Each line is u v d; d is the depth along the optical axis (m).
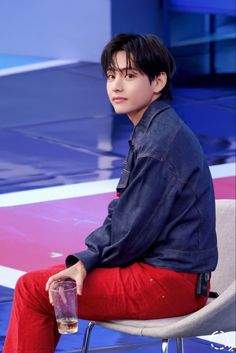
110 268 6.36
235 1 21.44
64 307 5.98
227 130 17.00
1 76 21.48
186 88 20.53
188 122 17.58
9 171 14.41
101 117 18.02
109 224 6.39
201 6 22.25
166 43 23.14
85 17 22.70
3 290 9.70
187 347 8.38
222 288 6.95
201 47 23.61
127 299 6.27
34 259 10.70
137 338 8.59
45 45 23.34
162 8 23.03
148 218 6.24
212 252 6.42
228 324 6.02
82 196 13.09
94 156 15.30
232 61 22.80
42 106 18.86
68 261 6.34
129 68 6.40
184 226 6.32
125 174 6.47
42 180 13.91
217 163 14.80
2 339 8.52
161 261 6.31
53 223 11.94
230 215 6.98
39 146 15.90
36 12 23.25
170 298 6.29
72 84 20.75
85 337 6.56
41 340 6.18
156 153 6.25
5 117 17.97
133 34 6.48
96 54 22.73
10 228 11.73
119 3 22.42
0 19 23.62
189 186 6.29
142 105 6.50
